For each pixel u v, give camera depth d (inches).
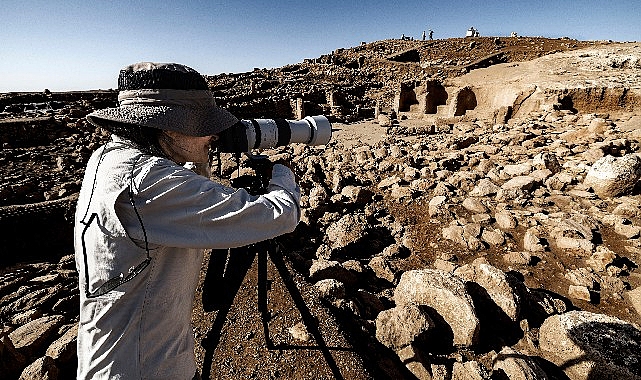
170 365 42.1
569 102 636.7
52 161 411.2
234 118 45.5
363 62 1568.7
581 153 377.1
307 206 281.3
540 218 249.1
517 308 147.2
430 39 1892.2
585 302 174.1
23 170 375.6
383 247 240.7
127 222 35.0
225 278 65.9
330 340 104.7
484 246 224.8
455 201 292.0
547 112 617.6
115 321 38.2
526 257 205.9
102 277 36.6
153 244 36.8
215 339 70.2
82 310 40.0
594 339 128.5
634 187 279.9
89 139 498.3
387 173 393.4
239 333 108.3
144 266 36.9
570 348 129.6
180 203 35.3
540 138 454.9
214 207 36.5
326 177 388.8
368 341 126.6
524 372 111.7
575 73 776.9
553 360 132.9
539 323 155.5
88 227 36.7
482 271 161.0
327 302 131.9
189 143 42.7
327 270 173.5
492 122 679.7
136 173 35.1
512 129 542.6
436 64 1362.0
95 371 39.6
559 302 165.9
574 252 212.7
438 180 345.1
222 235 37.5
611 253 198.1
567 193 293.4
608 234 230.8
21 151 448.5
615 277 189.5
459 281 147.6
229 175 262.8
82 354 41.1
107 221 34.9
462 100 810.8
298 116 907.4
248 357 99.9
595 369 122.4
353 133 713.0
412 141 581.3
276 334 107.2
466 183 324.8
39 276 188.5
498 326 150.3
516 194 288.5
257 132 64.6
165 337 41.3
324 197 287.9
